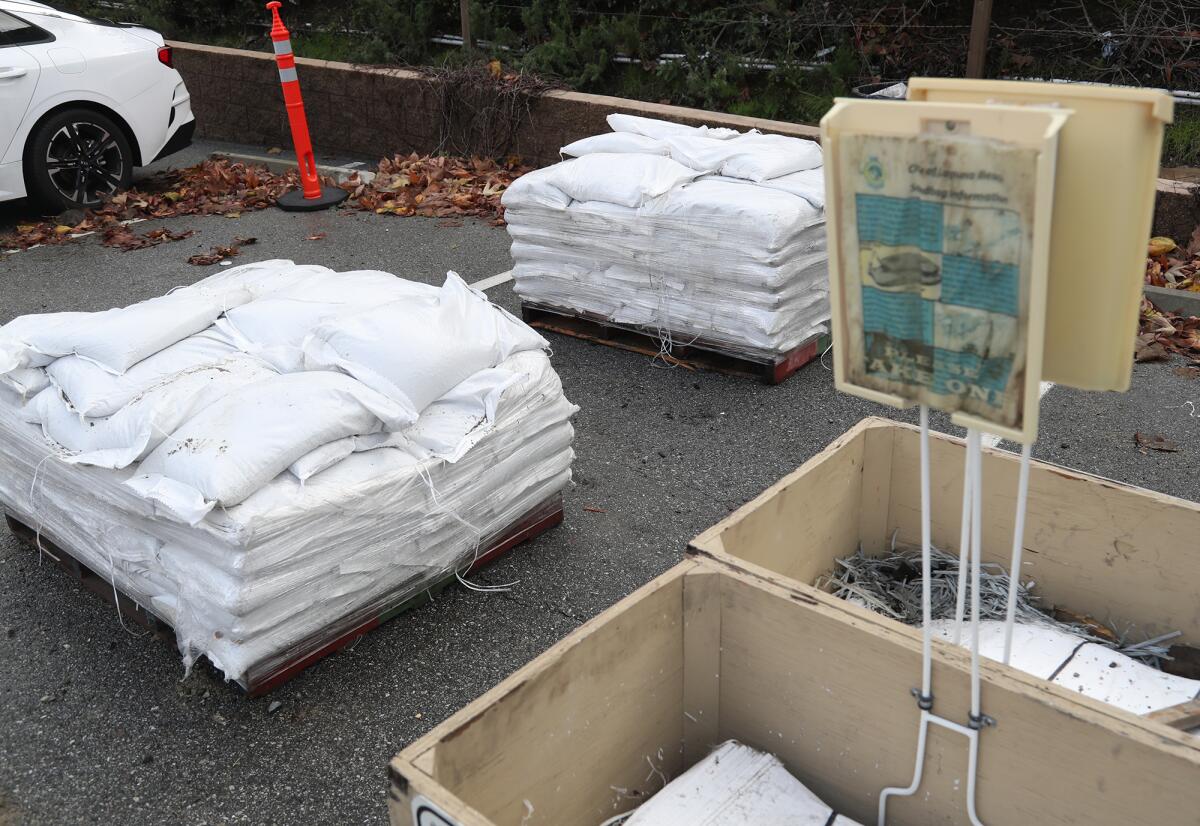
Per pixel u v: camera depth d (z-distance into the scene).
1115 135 1.23
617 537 3.64
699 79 7.93
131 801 2.58
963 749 1.75
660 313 4.86
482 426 3.11
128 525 2.92
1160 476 3.86
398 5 9.73
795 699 1.99
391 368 2.97
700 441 4.29
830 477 2.47
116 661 3.10
